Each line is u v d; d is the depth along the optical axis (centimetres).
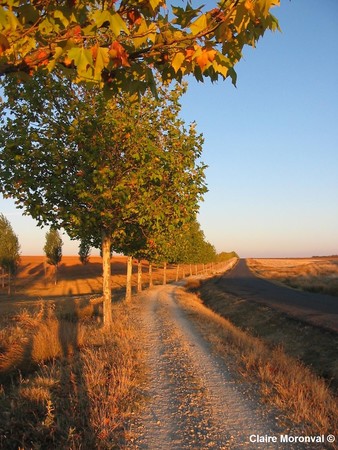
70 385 641
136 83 258
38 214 1051
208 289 4244
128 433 495
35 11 201
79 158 1015
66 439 442
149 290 4056
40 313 1572
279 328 1678
